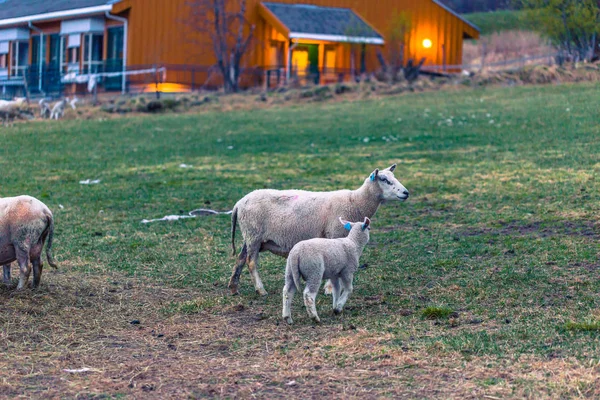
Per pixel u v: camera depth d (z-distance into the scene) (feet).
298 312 26.09
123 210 45.65
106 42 120.16
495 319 24.23
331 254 24.47
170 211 44.98
